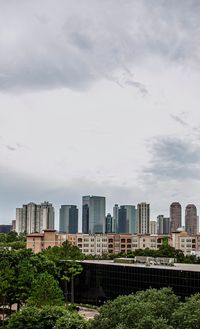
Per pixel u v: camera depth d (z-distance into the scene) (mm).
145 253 191250
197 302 60531
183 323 58625
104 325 63750
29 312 79562
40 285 99562
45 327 78375
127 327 60156
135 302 65000
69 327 73938
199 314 57219
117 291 130750
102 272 136750
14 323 79125
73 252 173000
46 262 127312
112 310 65125
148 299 66250
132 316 61562
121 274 129875
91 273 140875
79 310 128750
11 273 109062
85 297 141125
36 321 78312
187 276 109312
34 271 114375
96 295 138000
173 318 59938
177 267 118250
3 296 108625
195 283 106875
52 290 99000
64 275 137500
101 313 66688
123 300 67250
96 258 186875
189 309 59812
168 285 114438
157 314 61875
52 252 166000
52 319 78625
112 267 133125
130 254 194500
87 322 73938
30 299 98375
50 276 106688
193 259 180875
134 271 125562
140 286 123062
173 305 64500
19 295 107812
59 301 98500
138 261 137125
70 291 144125
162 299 65375
